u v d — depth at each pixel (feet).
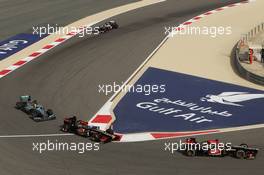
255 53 552.00
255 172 316.60
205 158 337.11
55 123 395.75
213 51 562.25
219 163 329.52
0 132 378.32
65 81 481.05
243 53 536.42
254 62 526.98
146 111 417.08
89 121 399.85
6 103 433.48
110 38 604.49
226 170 319.47
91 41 595.47
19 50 571.28
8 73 503.20
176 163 329.31
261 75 486.38
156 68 512.22
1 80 485.97
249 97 443.32
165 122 396.78
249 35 613.52
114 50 564.30
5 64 529.04
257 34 618.03
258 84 474.08
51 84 474.90
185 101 436.76
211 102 433.89
